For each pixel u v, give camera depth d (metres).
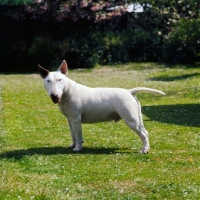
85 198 6.72
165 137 11.34
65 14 33.47
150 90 9.68
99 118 9.74
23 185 7.32
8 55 32.69
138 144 10.49
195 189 7.11
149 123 13.38
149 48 36.00
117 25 39.09
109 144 10.54
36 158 9.08
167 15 33.19
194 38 25.23
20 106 17.00
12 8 33.41
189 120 13.84
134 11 38.59
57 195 6.83
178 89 21.02
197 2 28.48
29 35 34.16
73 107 9.57
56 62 33.12
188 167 8.48
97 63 34.00
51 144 10.60
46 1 33.34
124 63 35.31
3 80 26.59
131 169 8.29
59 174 8.01
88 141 10.87
